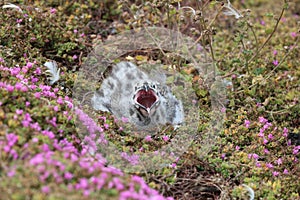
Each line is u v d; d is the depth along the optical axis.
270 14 7.58
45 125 5.70
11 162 4.95
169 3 7.70
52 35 7.95
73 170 5.00
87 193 4.73
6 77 6.19
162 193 5.66
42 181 4.75
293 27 9.69
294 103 7.52
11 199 4.59
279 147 6.82
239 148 6.65
